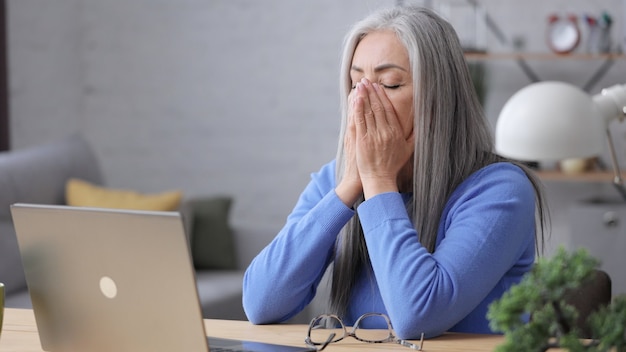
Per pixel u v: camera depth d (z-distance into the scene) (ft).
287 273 5.82
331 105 17.12
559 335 3.41
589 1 16.01
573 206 15.38
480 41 16.28
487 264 5.45
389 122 5.75
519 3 16.30
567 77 16.21
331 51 17.06
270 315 5.90
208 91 17.72
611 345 3.36
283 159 17.42
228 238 14.26
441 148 5.85
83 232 4.53
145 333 4.45
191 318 4.23
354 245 6.11
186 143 17.88
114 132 18.17
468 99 6.04
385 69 5.86
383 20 6.00
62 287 4.77
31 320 5.94
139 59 17.99
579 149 5.71
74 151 14.17
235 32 17.51
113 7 18.02
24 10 16.47
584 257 3.39
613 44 15.93
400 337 5.33
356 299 6.14
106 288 4.54
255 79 17.47
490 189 5.74
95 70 18.20
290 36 17.24
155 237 4.22
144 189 18.11
